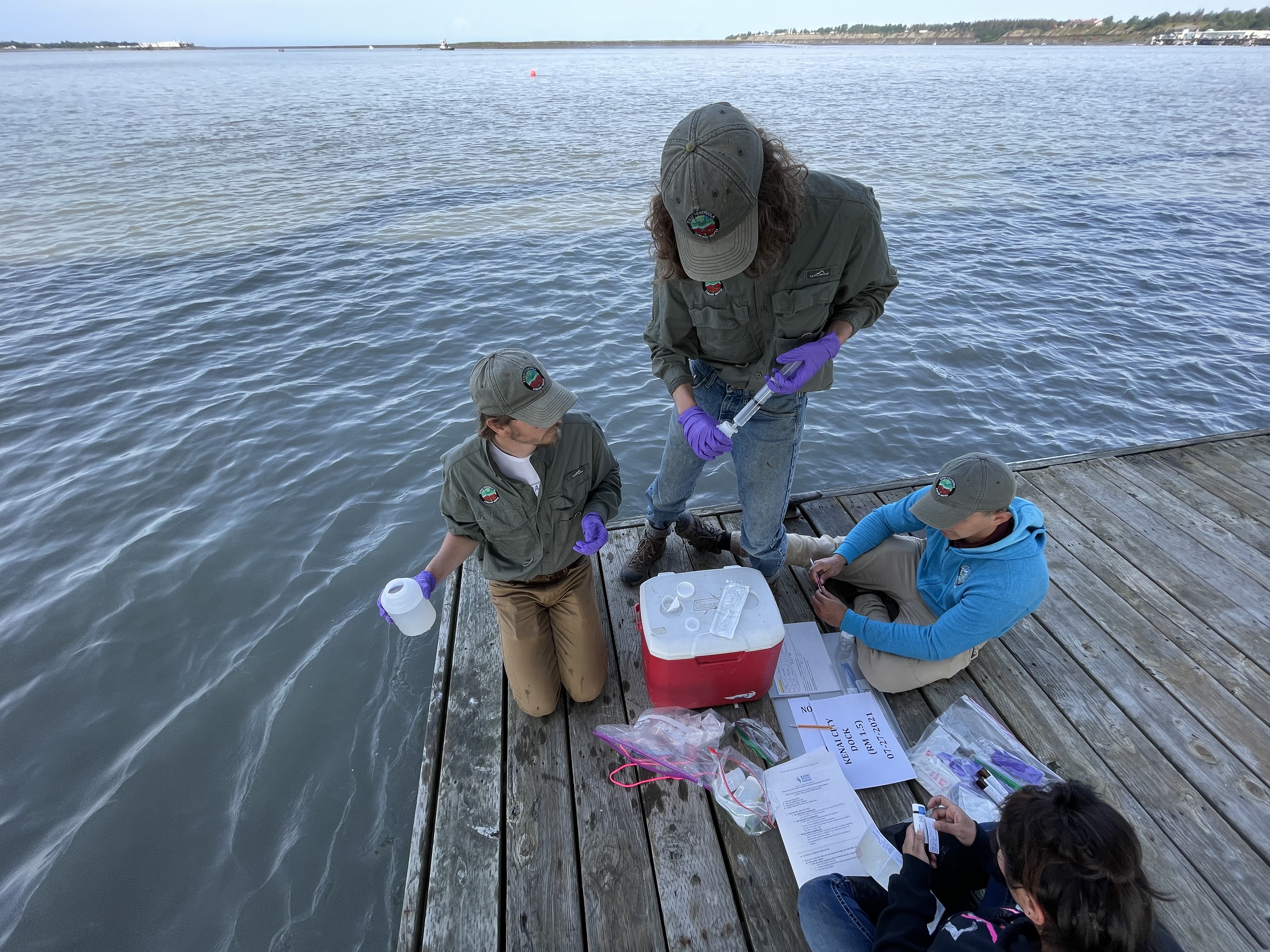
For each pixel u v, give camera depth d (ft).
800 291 6.75
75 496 15.24
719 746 7.84
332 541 13.99
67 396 19.35
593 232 35.91
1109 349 22.26
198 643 11.60
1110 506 11.75
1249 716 8.10
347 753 9.71
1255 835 6.86
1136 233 34.96
